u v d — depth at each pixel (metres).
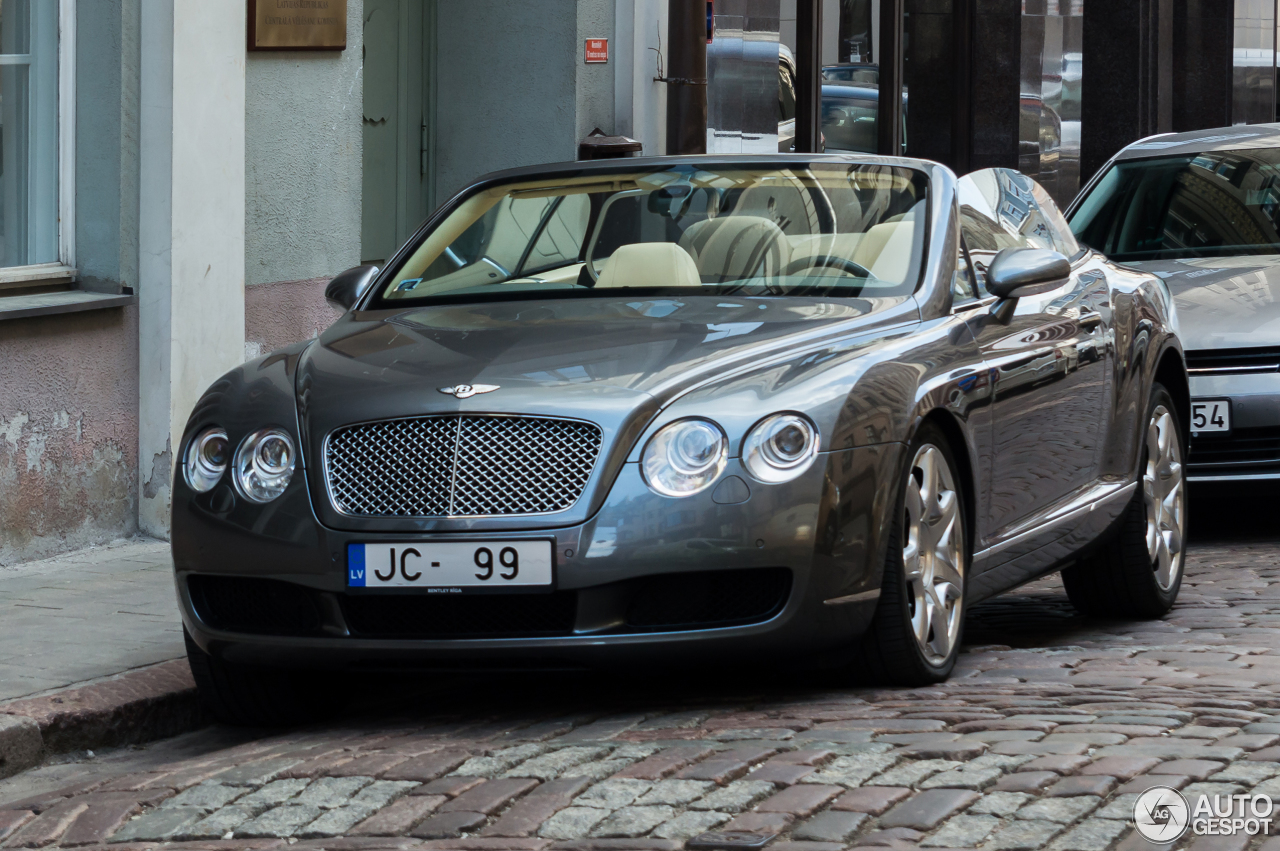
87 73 12.80
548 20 19.39
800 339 7.95
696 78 17.92
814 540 7.32
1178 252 15.19
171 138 12.68
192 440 7.97
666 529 7.20
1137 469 10.51
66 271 12.80
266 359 8.54
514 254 9.48
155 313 12.83
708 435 7.31
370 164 18.53
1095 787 5.99
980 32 28.28
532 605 7.33
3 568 11.81
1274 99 41.03
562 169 10.09
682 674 8.53
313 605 7.55
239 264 13.46
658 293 8.92
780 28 24.38
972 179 10.05
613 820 5.93
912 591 7.99
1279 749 6.47
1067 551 9.72
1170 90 37.03
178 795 6.65
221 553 7.67
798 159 9.83
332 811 6.27
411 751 7.03
